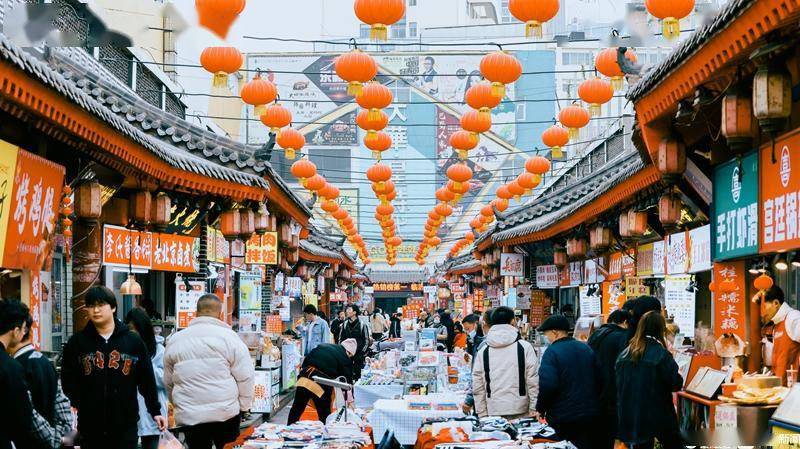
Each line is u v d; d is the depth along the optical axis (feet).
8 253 27.66
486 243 100.17
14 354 20.26
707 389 29.27
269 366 56.29
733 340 32.14
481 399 31.42
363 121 46.91
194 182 45.68
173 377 27.12
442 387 42.63
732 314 34.73
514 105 179.11
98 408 25.07
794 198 26.50
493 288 120.37
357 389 42.75
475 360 31.78
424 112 185.26
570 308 66.69
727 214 33.71
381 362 52.60
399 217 190.08
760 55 23.79
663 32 27.94
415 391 42.06
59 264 39.09
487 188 185.37
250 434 26.30
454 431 26.03
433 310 203.51
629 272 54.90
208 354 26.91
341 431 26.50
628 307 30.91
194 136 50.37
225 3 28.25
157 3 67.82
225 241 60.49
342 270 161.38
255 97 43.73
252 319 61.87
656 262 48.21
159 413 26.14
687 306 42.52
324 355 36.32
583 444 27.84
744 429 26.53
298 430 27.02
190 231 52.70
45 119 28.14
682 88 29.09
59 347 38.88
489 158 183.42
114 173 40.52
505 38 182.60
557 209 78.23
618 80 37.01
